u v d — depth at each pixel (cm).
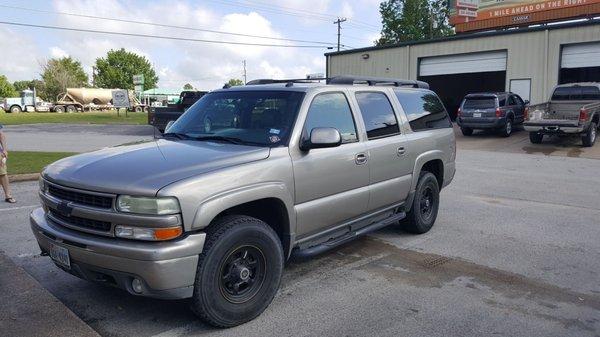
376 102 574
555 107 1936
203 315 377
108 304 437
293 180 436
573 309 435
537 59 2409
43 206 431
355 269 531
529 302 449
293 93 484
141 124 3334
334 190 485
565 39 2308
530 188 1024
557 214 789
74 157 438
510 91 2522
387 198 570
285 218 438
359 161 513
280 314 421
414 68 2933
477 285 488
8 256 552
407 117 620
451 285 488
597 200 900
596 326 404
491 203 873
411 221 646
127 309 427
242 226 390
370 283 492
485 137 2186
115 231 358
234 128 475
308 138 455
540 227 708
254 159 411
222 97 524
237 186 387
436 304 443
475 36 2627
